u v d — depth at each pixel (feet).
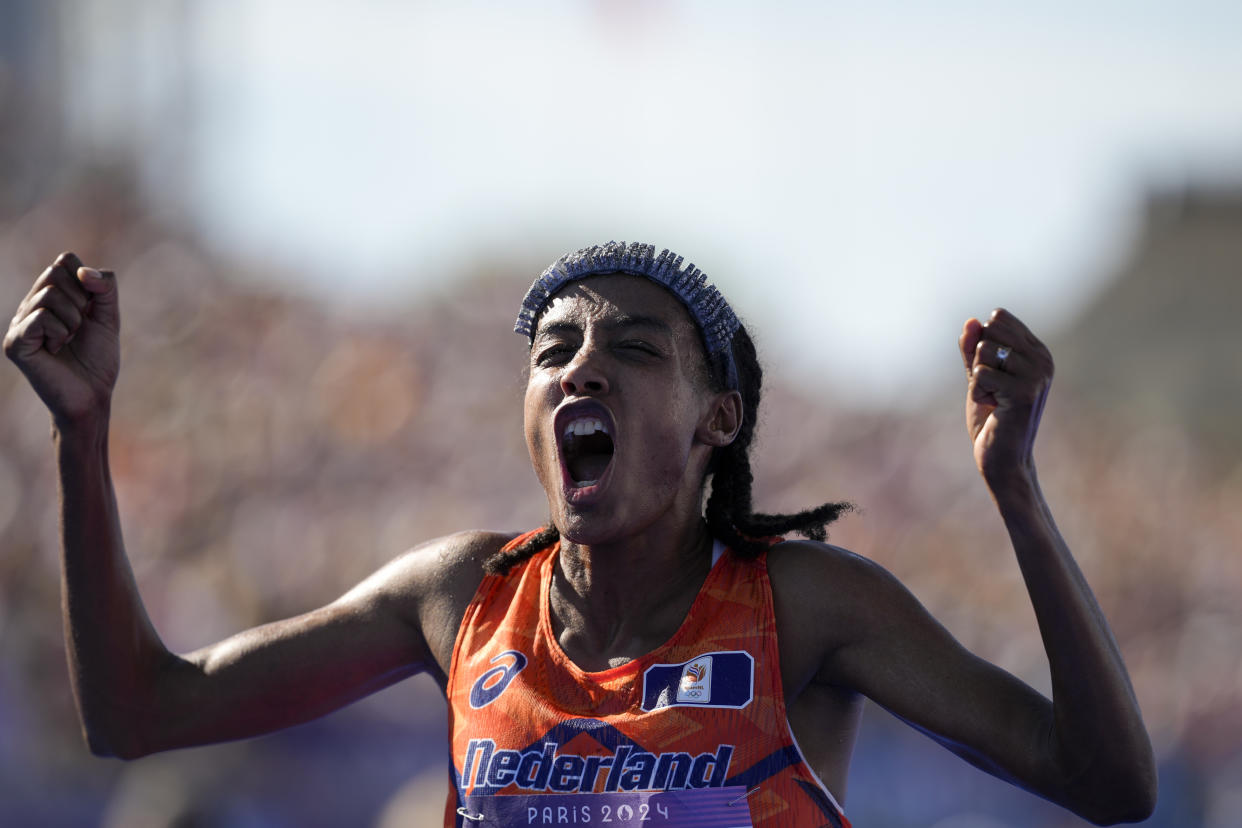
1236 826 130.62
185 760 74.49
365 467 161.68
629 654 25.84
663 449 25.70
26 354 26.81
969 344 24.22
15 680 100.12
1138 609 184.14
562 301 26.78
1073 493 210.18
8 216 193.06
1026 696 24.62
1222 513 215.10
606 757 24.31
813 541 28.09
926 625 25.54
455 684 26.43
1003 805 100.22
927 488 201.16
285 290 198.18
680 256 26.94
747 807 23.97
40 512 127.13
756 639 25.14
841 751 26.32
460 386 184.55
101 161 217.56
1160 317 409.49
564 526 25.58
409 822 71.97
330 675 28.48
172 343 170.71
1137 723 23.56
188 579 122.21
